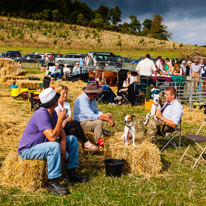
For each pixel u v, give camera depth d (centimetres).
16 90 1172
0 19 10181
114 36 8594
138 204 356
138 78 1181
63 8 13975
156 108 598
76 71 1841
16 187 384
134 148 456
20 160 392
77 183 414
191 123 853
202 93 1067
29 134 390
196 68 1230
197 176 455
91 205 349
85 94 563
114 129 729
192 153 573
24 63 3294
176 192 394
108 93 1130
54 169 382
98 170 468
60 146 403
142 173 448
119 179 426
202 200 374
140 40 7806
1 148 555
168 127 576
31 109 942
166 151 584
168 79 1145
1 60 1934
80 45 6694
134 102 1097
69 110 559
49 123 389
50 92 392
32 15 12888
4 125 671
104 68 2088
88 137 545
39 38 7562
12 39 6962
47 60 2702
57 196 370
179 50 6394
